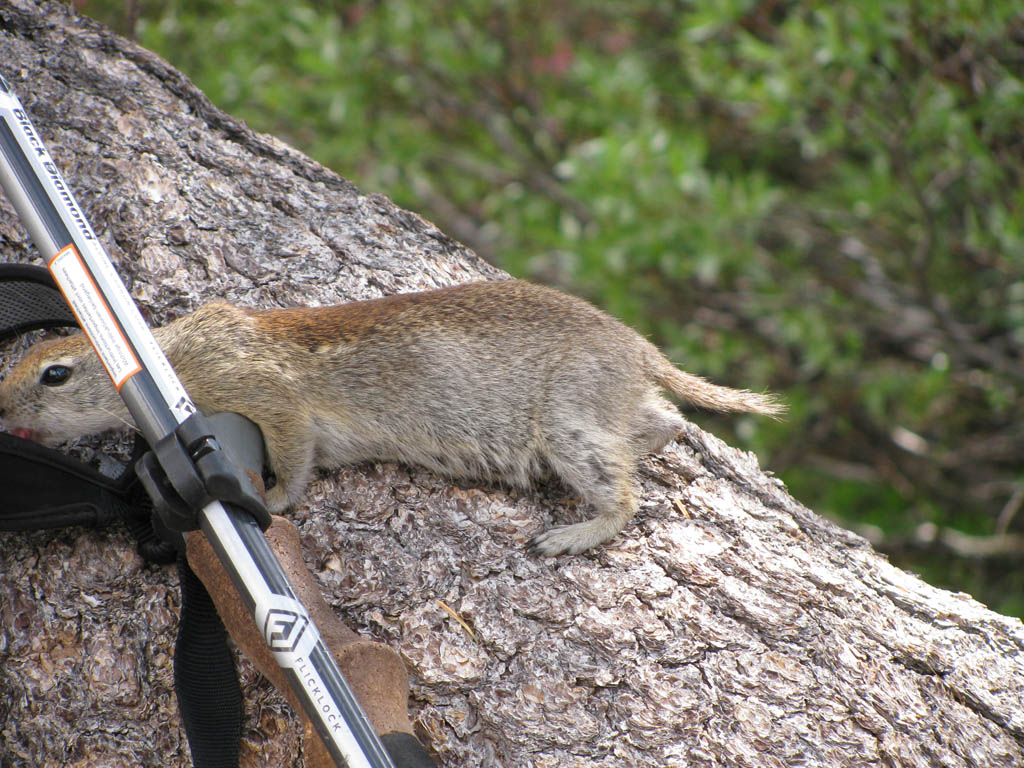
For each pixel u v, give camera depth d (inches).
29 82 210.1
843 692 167.5
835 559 192.4
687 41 425.1
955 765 166.9
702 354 421.4
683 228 388.8
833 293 450.0
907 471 453.4
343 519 177.3
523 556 174.4
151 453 129.1
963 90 387.2
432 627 164.1
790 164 505.0
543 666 163.2
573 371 191.5
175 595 165.0
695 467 197.0
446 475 188.4
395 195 421.4
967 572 431.2
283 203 215.0
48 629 163.3
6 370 188.4
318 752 132.5
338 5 426.0
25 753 160.7
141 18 356.8
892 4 362.3
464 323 193.6
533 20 451.2
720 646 167.8
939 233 435.2
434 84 446.0
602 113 430.6
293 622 121.0
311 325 193.2
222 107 382.9
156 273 195.8
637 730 159.6
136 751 160.1
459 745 157.9
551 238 409.4
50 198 138.6
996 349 451.2
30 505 159.0
